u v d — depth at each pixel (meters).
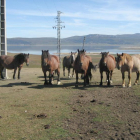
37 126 5.38
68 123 5.55
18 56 14.76
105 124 5.39
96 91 9.76
